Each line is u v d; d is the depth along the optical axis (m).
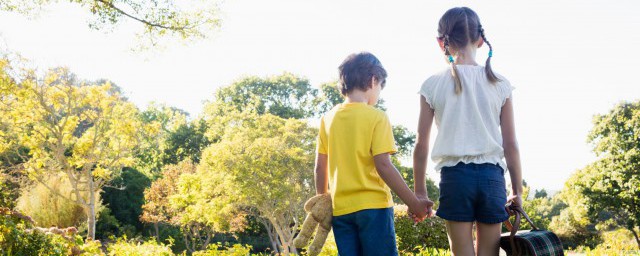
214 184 20.58
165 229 29.22
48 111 17.84
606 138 28.67
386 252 2.14
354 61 2.32
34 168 17.89
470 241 2.07
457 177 2.06
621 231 29.50
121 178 28.89
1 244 6.07
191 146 34.84
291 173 19.86
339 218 2.22
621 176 27.42
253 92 34.84
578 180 29.59
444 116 2.14
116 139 19.42
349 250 2.17
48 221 16.00
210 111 34.44
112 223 26.39
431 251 6.00
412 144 33.25
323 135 2.41
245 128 22.55
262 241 31.25
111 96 19.25
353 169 2.20
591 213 28.84
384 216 2.17
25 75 17.28
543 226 34.59
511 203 2.13
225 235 30.30
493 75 2.14
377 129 2.19
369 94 2.33
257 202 19.95
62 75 18.31
